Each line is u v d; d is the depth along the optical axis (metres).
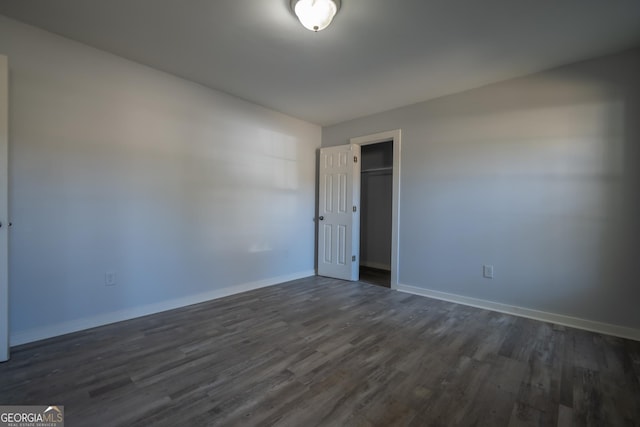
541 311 2.78
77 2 1.90
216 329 2.51
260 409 1.51
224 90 3.32
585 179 2.58
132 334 2.39
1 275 1.92
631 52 2.39
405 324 2.64
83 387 1.68
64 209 2.36
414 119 3.63
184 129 3.05
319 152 4.63
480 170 3.12
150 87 2.80
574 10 1.92
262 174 3.83
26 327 2.21
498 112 3.02
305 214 4.46
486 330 2.52
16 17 2.09
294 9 1.89
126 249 2.69
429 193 3.48
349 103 3.66
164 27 2.17
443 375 1.84
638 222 2.37
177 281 3.04
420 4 1.88
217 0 1.86
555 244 2.71
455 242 3.29
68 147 2.37
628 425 1.42
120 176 2.64
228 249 3.47
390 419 1.45
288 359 2.01
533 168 2.82
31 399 1.57
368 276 4.58
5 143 1.92
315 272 4.64
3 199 1.92
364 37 2.26
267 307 3.07
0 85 1.89
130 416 1.45
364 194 5.52
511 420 1.45
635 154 2.38
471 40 2.29
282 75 2.93
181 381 1.75
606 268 2.49
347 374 1.84
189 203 3.11
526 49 2.41
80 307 2.45
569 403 1.58
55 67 2.29
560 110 2.69
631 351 2.16
